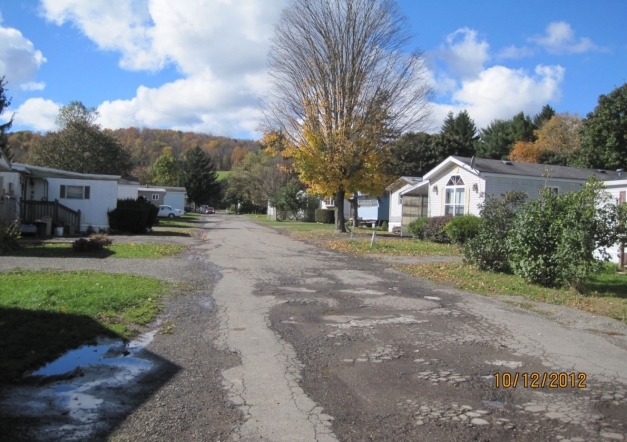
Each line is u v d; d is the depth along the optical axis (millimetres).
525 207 11898
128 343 6504
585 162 39344
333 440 3936
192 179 84625
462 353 6277
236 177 80312
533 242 11484
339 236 27031
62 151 44406
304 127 28000
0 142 32188
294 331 7246
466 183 25391
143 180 77438
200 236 26047
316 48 27531
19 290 8836
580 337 7160
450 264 15359
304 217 53000
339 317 8188
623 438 4027
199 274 12336
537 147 56656
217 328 7340
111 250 16750
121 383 5105
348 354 6184
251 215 74250
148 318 7723
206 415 4363
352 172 28172
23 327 6734
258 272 13062
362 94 27781
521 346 6625
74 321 7152
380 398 4789
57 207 24234
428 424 4234
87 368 5527
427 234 24734
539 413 4492
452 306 9227
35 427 4082
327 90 27672
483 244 14000
